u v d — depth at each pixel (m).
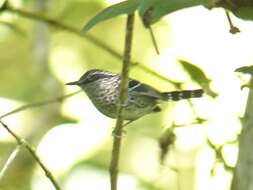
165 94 9.73
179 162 12.66
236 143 8.87
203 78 8.80
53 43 15.16
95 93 10.59
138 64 10.75
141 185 13.15
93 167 12.72
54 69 14.56
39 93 14.21
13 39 15.42
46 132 13.15
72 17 14.16
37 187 12.93
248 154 6.88
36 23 13.77
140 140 14.45
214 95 8.98
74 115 13.03
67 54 15.02
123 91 6.70
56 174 12.44
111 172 7.08
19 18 14.24
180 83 10.12
